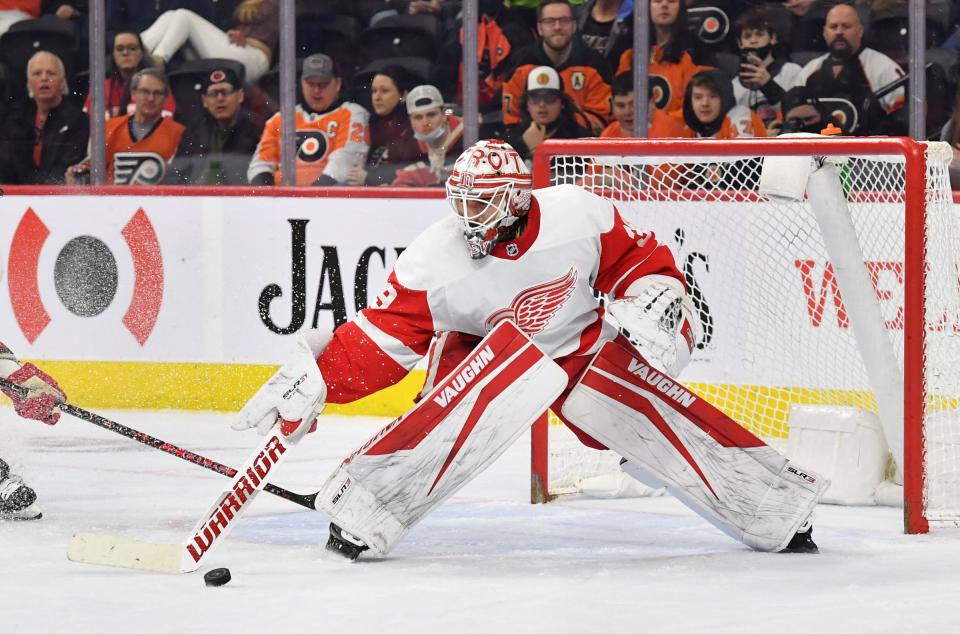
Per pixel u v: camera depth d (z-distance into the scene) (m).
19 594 10.09
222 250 23.22
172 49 24.84
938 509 13.88
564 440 16.50
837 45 23.27
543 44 24.11
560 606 9.58
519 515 14.40
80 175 25.38
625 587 10.30
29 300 23.95
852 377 18.22
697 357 19.09
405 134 24.59
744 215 18.53
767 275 18.55
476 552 12.21
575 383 12.01
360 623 9.05
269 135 24.94
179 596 9.99
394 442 11.46
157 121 25.09
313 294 23.02
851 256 14.66
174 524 13.78
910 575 10.84
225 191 23.19
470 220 10.99
